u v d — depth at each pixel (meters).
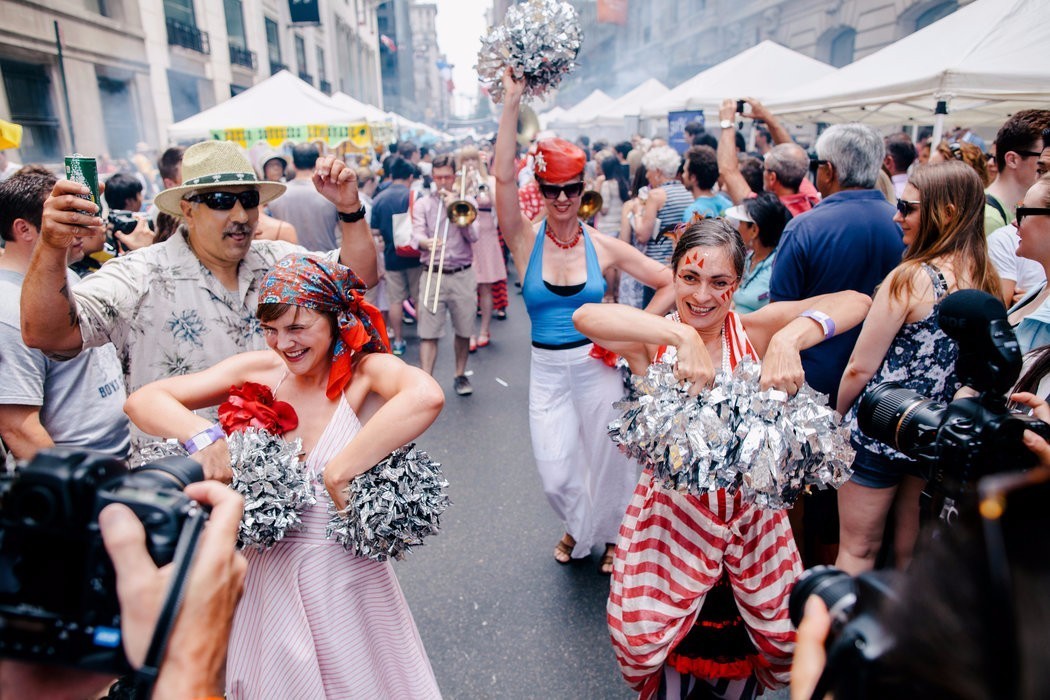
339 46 32.94
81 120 12.95
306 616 1.62
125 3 14.14
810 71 9.23
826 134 2.80
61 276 1.64
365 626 1.71
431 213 5.31
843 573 0.86
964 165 2.04
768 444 1.56
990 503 0.49
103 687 0.69
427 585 3.01
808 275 2.70
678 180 5.30
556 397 2.90
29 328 1.68
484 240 6.73
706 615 1.84
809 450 1.61
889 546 2.58
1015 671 0.44
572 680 2.44
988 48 4.45
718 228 1.74
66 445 2.08
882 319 2.07
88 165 1.78
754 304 3.27
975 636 0.47
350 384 1.73
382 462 1.58
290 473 1.56
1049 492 0.48
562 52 2.66
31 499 0.61
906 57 5.12
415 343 7.07
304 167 5.36
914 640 0.52
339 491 1.56
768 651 1.74
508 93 2.71
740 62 9.22
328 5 29.34
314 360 1.64
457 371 5.53
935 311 2.04
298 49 24.61
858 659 0.57
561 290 2.82
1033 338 1.85
